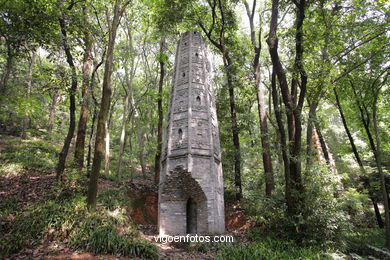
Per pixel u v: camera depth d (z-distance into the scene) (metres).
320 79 11.63
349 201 12.72
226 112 18.84
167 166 13.11
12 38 10.66
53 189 12.44
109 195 13.48
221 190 13.79
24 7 10.47
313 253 9.15
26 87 17.86
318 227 10.27
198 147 13.25
